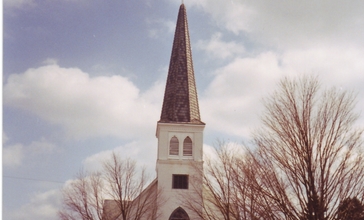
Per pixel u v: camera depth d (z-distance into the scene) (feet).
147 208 131.54
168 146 139.85
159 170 137.08
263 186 75.25
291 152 72.49
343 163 69.31
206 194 126.82
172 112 144.77
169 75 154.20
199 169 124.57
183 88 149.69
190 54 158.10
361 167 69.62
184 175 136.87
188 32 162.20
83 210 129.39
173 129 141.49
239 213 85.25
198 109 149.18
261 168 76.74
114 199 131.85
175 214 132.77
